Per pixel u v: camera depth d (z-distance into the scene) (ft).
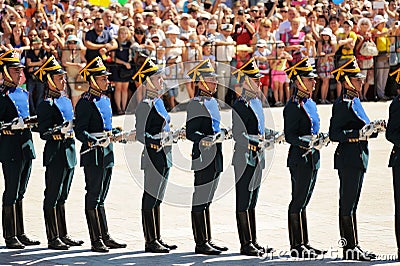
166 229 107.96
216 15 198.39
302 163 94.38
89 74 98.02
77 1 193.26
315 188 128.77
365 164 93.97
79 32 183.93
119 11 191.62
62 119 98.78
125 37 183.21
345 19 200.03
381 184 131.13
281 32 197.98
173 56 182.50
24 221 111.34
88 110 97.35
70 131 98.73
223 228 108.27
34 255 96.94
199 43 187.42
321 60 199.93
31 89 177.58
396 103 91.61
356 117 93.66
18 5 183.62
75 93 179.83
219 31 193.98
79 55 180.04
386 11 208.33
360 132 92.73
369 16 206.39
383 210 116.16
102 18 183.52
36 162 147.13
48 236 99.71
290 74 95.30
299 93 94.99
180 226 109.40
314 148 94.79
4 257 96.02
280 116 182.80
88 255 96.73
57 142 99.04
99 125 97.45
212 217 113.60
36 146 159.22
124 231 107.04
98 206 99.25
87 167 98.07
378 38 204.95
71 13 190.90
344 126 93.71
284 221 111.14
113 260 94.53
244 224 96.48
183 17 188.44
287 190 128.06
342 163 93.97
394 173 93.20
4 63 100.27
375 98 207.00
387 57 205.57
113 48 182.29
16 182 99.81
